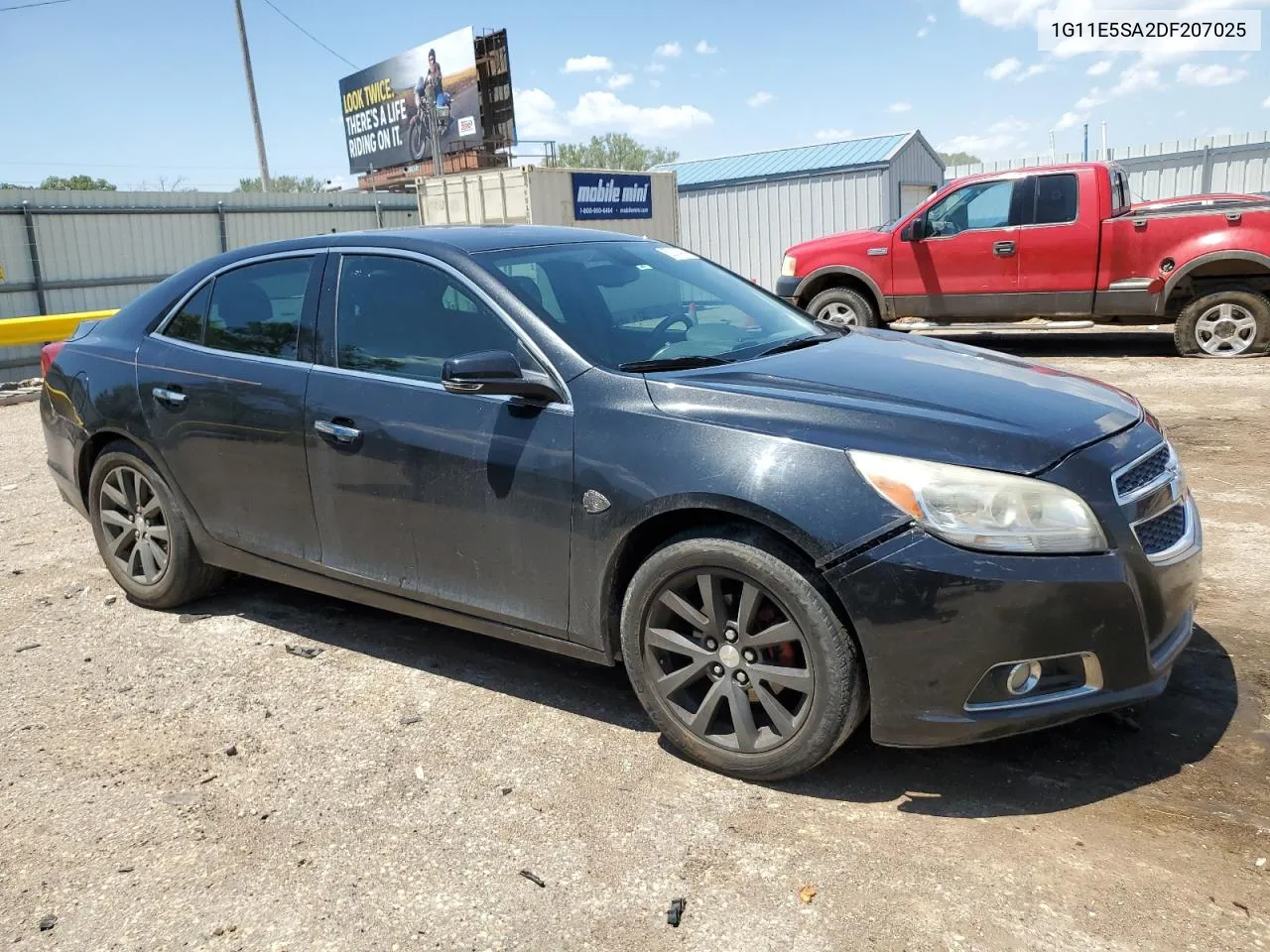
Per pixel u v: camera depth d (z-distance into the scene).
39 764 3.35
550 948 2.41
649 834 2.82
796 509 2.78
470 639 4.22
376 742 3.40
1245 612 4.12
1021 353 11.97
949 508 2.69
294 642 4.25
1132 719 3.30
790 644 2.93
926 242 11.32
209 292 4.34
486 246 3.76
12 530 6.14
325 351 3.85
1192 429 7.42
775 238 22.64
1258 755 3.06
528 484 3.27
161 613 4.63
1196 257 10.09
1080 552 2.71
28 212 18.66
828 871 2.62
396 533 3.64
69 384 4.68
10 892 2.71
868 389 3.13
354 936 2.48
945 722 2.75
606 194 19.95
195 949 2.46
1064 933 2.36
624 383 3.20
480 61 40.78
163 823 2.98
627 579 3.26
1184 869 2.57
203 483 4.21
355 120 47.31
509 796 3.04
